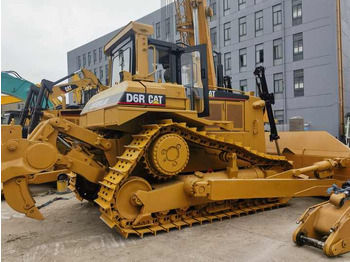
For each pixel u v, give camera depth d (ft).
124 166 13.26
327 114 63.21
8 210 18.13
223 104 18.67
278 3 70.13
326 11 63.10
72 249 12.08
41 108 26.63
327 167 17.67
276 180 16.16
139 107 13.84
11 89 37.19
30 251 11.95
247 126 19.38
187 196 14.58
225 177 16.08
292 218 15.79
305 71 66.23
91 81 33.14
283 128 65.41
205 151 17.15
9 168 12.13
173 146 14.11
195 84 17.31
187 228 14.28
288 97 68.95
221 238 13.00
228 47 79.56
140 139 14.12
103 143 14.94
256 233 13.57
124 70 16.55
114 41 17.58
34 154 12.71
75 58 121.80
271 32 71.56
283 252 11.48
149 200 13.48
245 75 76.48
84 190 18.17
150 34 15.69
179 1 24.93
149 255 11.39
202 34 24.29
